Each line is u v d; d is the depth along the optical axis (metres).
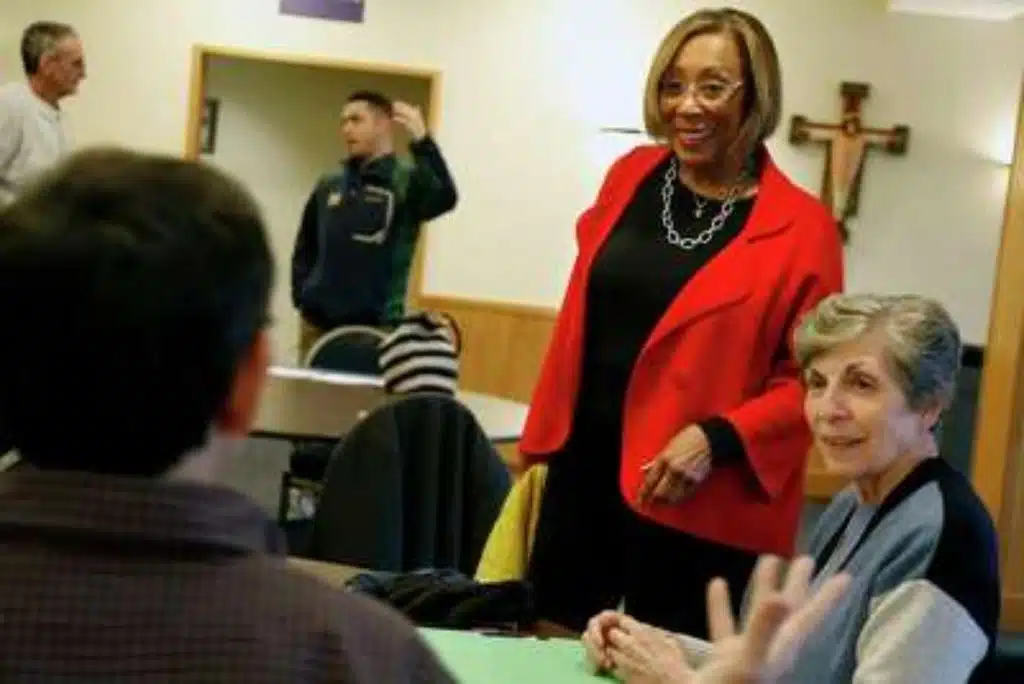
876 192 7.45
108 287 0.74
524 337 7.41
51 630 0.73
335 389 4.10
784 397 2.09
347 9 7.32
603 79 7.37
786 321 2.12
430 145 5.86
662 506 2.08
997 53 7.34
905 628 1.50
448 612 1.94
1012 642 3.21
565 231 7.43
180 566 0.75
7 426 0.76
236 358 0.77
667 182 2.25
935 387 1.64
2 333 0.75
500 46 7.36
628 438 2.15
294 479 4.55
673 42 2.20
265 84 7.65
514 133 7.40
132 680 0.73
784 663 1.10
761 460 2.08
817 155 7.44
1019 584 4.52
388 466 3.00
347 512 3.00
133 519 0.75
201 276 0.75
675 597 2.14
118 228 0.75
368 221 5.88
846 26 7.38
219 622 0.74
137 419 0.75
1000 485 4.53
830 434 1.66
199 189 0.78
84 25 7.24
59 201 0.76
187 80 7.31
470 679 1.64
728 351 2.12
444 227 7.43
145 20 7.27
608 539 2.21
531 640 1.84
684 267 2.16
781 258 2.13
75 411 0.75
